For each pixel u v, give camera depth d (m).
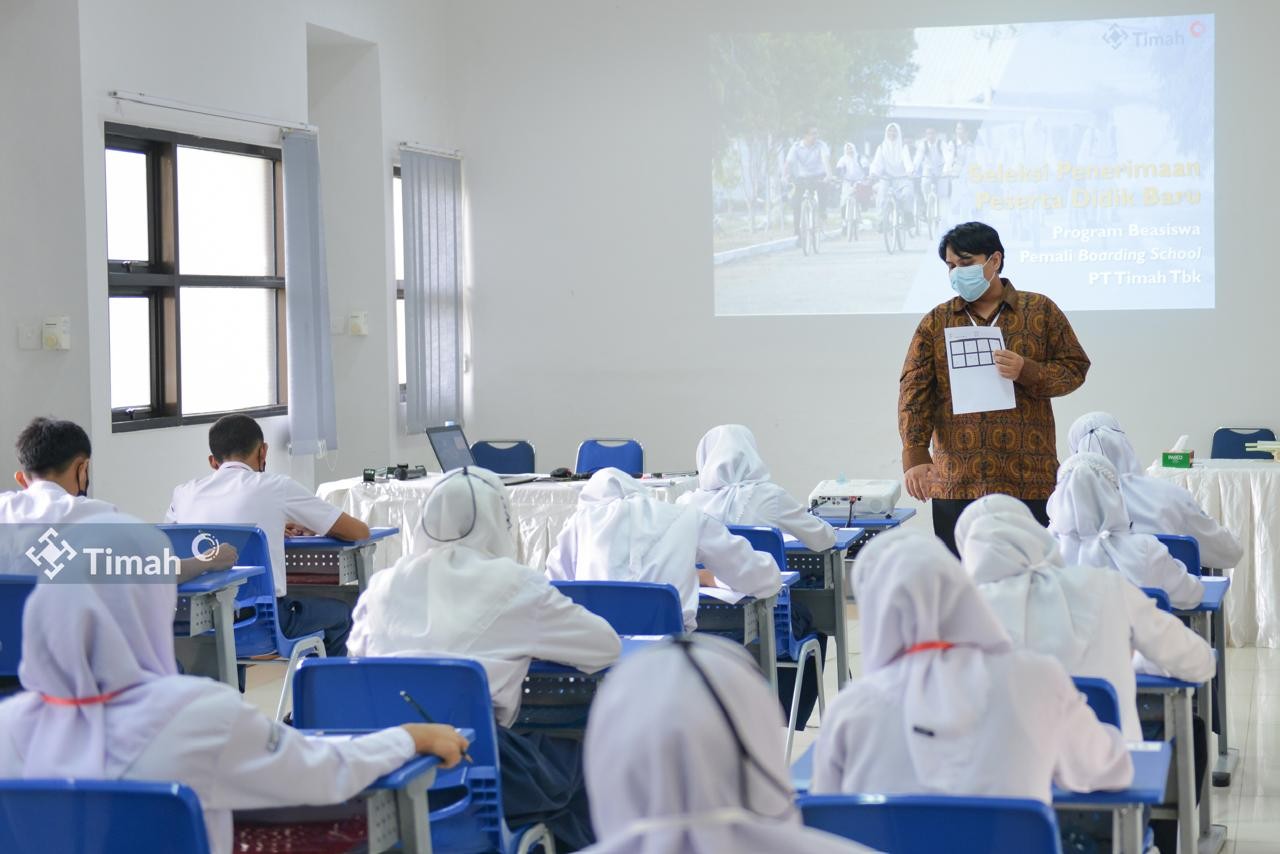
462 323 8.85
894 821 1.69
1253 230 7.80
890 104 8.20
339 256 8.18
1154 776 2.15
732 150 8.44
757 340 8.48
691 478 6.70
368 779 2.00
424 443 8.64
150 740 1.87
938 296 8.21
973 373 4.28
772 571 3.96
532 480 6.66
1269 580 6.17
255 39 6.85
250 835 2.15
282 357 7.46
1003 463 4.31
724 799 1.08
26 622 1.91
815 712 5.23
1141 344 7.97
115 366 6.27
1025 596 2.59
